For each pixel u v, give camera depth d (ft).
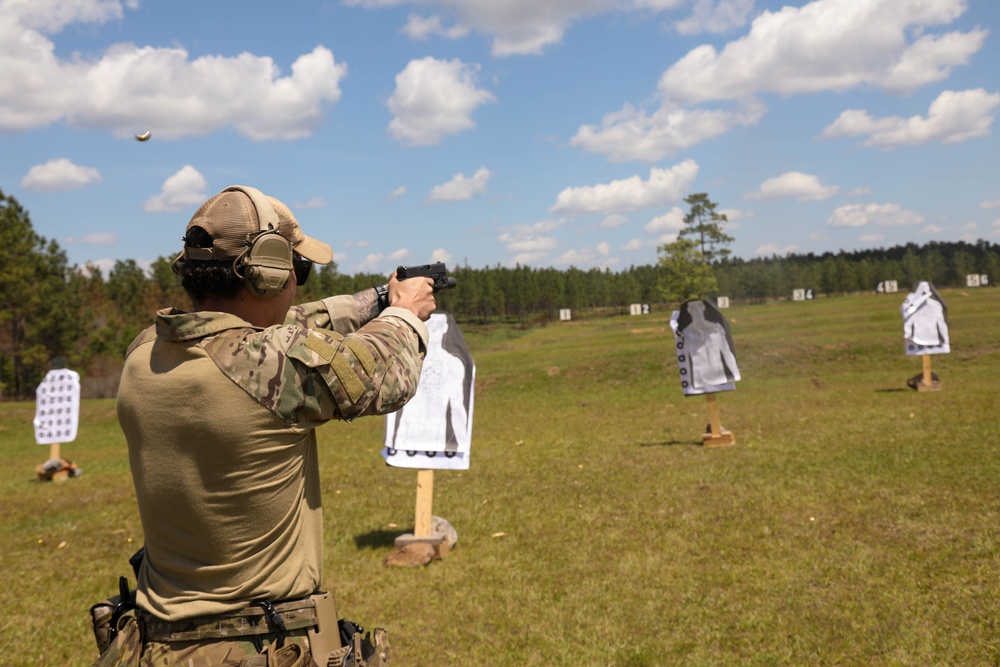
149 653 5.60
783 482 26.48
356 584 19.69
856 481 25.70
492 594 18.37
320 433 52.31
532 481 30.63
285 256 5.75
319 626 5.77
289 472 5.63
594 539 21.98
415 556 20.89
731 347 35.32
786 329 90.48
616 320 189.26
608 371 71.41
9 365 116.88
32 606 19.77
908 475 25.82
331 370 5.40
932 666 13.26
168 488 5.45
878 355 67.87
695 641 15.05
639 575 18.79
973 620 14.80
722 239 198.70
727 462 30.86
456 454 22.27
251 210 5.73
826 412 42.09
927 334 47.65
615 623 16.17
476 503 27.66
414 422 22.56
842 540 19.99
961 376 53.93
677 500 25.50
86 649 16.80
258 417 5.32
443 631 16.42
